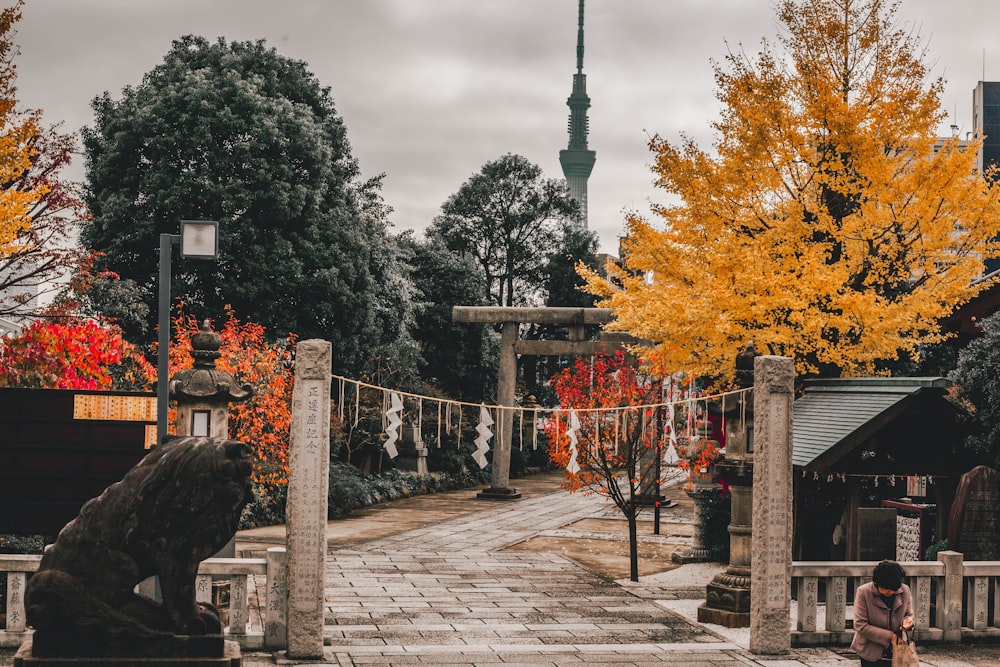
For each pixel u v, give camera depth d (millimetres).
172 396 11805
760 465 11438
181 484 8438
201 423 11781
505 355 32594
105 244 27219
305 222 28547
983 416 15852
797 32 17578
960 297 17406
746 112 17078
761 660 11078
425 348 42188
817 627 12695
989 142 58219
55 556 8461
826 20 17328
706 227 17750
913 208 16734
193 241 11156
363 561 19078
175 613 8500
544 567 18969
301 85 30703
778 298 15961
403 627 12609
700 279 17328
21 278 17047
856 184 17141
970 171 16938
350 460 33938
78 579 8375
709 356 16953
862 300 15984
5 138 15961
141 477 8516
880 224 16891
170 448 8648
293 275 27703
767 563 11383
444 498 33125
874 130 16766
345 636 11961
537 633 12430
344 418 31953
